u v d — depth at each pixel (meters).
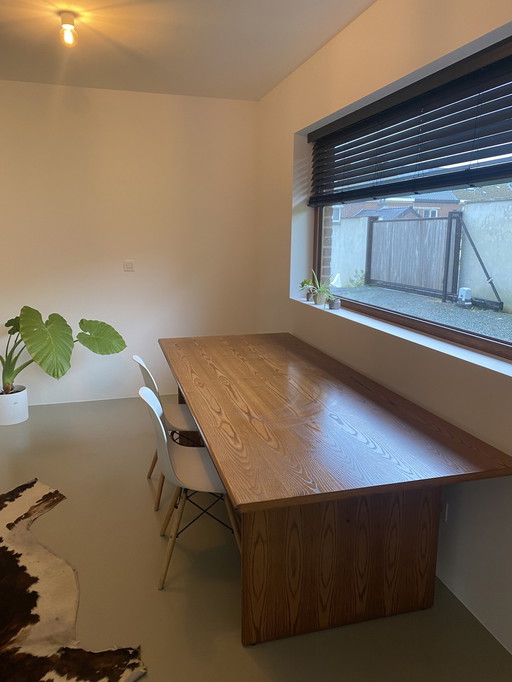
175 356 2.98
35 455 3.31
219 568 2.25
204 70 3.42
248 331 4.67
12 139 3.81
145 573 2.21
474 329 2.14
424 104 2.35
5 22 2.63
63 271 4.11
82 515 2.63
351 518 1.84
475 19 1.79
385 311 2.76
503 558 1.79
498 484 1.79
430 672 1.72
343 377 2.59
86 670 1.71
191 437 3.13
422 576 1.98
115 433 3.68
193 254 4.38
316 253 3.66
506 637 1.81
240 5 2.42
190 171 4.23
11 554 2.30
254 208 4.45
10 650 1.78
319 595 1.88
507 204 1.93
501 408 1.72
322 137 3.33
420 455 1.69
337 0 2.38
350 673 1.72
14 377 3.86
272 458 1.65
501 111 1.94
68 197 4.01
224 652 1.80
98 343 3.86
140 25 2.66
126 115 4.01
